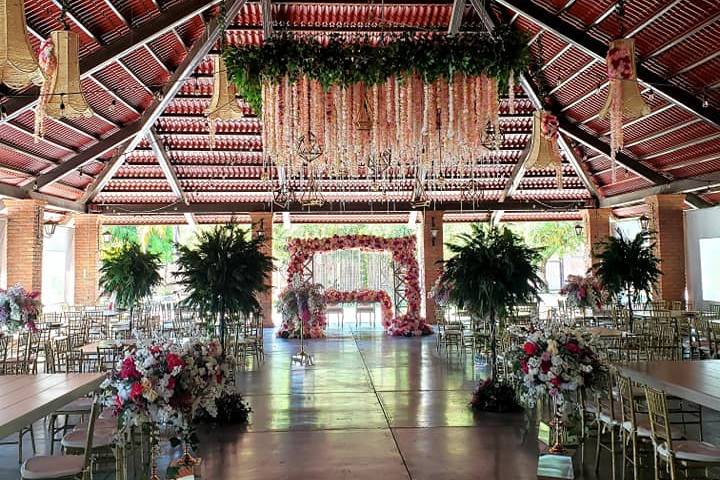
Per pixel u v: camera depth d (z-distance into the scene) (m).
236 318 7.68
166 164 13.46
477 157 6.86
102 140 11.77
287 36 6.26
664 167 12.53
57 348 6.08
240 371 9.48
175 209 15.08
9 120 8.72
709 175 11.73
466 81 6.29
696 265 13.92
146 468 5.02
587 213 15.52
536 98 10.99
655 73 9.17
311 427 6.20
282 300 10.31
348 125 6.31
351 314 19.59
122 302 9.68
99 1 7.79
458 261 7.08
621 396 4.52
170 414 3.76
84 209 14.62
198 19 9.70
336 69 6.09
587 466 4.95
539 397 4.91
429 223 15.66
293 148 6.49
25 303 8.40
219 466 5.03
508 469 4.89
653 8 8.00
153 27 8.43
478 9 8.48
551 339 4.70
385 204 15.50
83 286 15.25
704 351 8.55
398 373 9.23
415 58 6.07
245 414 6.49
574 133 12.47
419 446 5.53
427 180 13.89
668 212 13.06
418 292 14.48
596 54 8.70
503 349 7.46
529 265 6.98
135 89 10.83
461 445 5.55
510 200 15.62
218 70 7.47
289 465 5.03
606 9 8.40
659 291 12.86
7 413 3.50
